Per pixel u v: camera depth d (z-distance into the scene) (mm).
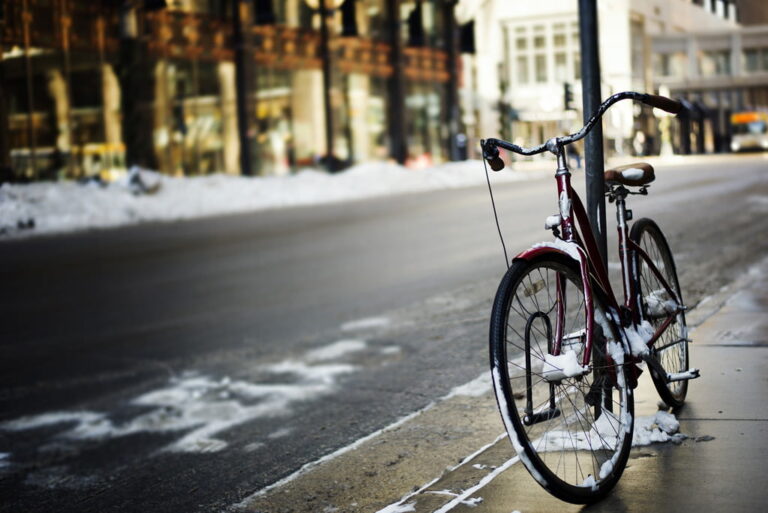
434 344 8305
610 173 4105
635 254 4172
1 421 6906
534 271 3424
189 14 33000
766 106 70000
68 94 29422
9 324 10562
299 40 37781
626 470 3746
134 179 26047
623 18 63406
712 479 3547
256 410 6812
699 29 78250
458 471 4012
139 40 31000
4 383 8008
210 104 33969
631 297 4047
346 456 5059
